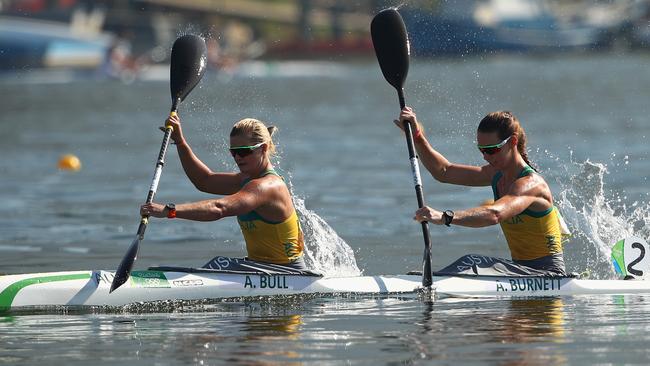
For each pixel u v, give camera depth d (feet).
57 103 587.68
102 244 161.79
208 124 421.59
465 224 106.52
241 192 108.37
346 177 248.32
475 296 113.19
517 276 115.55
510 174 114.32
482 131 112.88
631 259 124.16
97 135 383.65
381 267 140.15
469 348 86.99
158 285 108.47
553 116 438.40
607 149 296.71
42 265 141.90
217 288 110.11
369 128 404.36
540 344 88.28
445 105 532.73
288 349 87.15
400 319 100.07
